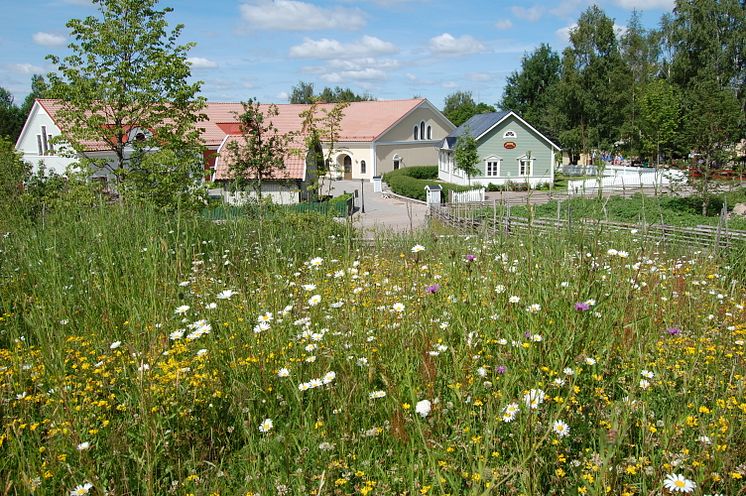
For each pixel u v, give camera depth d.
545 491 2.42
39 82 18.23
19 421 2.86
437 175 58.34
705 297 4.53
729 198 23.28
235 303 4.37
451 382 2.94
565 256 4.48
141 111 18.75
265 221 9.59
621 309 3.50
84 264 5.75
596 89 52.28
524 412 2.55
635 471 2.30
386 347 3.52
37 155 42.12
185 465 2.58
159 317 3.83
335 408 2.95
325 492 2.36
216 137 41.03
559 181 43.81
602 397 2.80
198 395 3.11
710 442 2.38
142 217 7.89
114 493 2.38
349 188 49.06
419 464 2.50
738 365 3.25
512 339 3.24
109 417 2.99
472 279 4.08
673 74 48.12
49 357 3.40
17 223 8.84
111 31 17.48
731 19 45.97
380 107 60.03
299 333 3.55
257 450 2.66
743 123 27.38
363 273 4.88
